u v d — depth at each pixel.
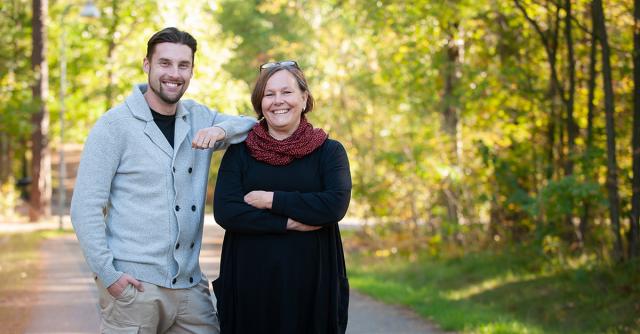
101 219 4.51
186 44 4.65
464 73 15.38
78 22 34.62
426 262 16.31
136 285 4.52
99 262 4.46
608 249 12.03
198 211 4.73
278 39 22.25
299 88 4.68
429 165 15.71
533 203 12.02
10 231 24.66
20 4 33.50
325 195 4.54
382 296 11.68
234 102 26.83
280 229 4.52
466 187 16.58
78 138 39.62
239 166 4.67
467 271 14.69
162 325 4.74
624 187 11.99
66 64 35.22
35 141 30.34
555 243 12.91
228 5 43.22
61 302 10.56
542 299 11.27
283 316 4.54
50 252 17.47
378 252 17.58
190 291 4.74
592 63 11.77
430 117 17.12
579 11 12.80
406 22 15.32
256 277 4.59
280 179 4.62
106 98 30.28
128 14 30.19
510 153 14.77
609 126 11.18
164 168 4.61
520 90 14.30
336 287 4.65
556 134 14.30
